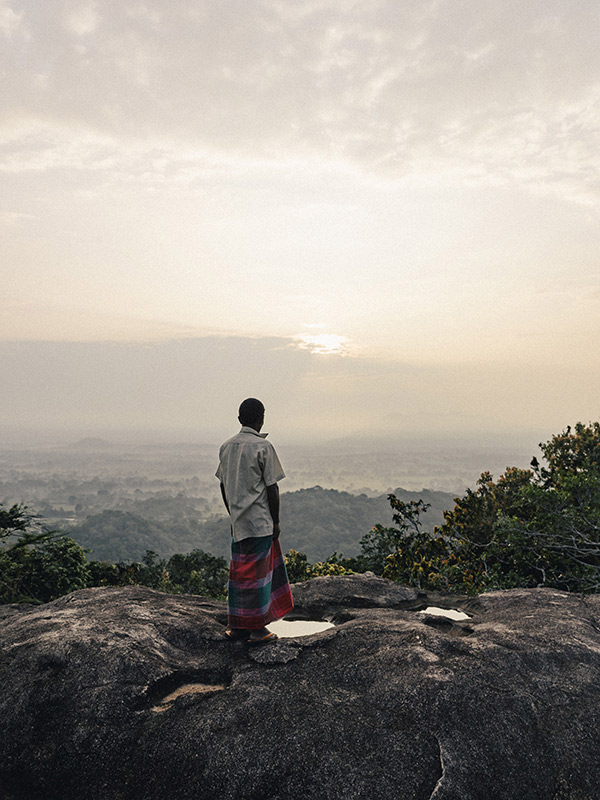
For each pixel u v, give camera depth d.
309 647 3.61
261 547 3.77
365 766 2.59
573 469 12.57
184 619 4.05
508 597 4.95
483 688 3.05
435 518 164.62
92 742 2.87
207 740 2.78
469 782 2.54
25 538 14.95
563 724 2.92
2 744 2.93
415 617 4.28
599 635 3.94
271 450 3.84
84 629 3.71
